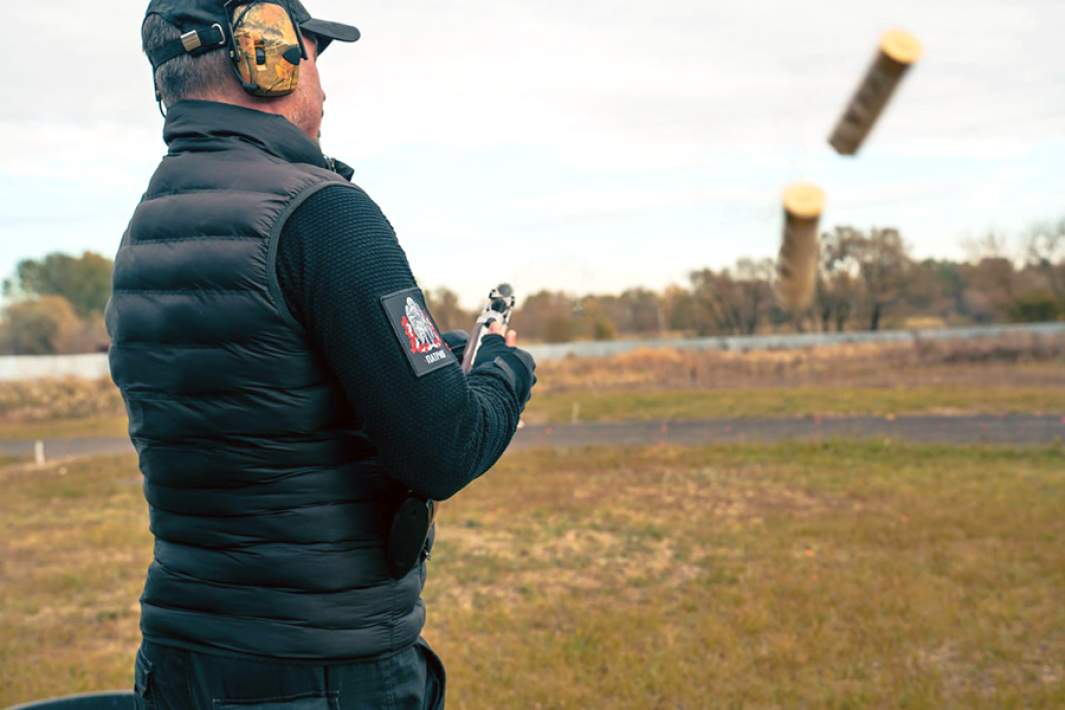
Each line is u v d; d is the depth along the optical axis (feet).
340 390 4.35
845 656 15.84
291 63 4.59
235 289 4.19
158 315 4.37
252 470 4.29
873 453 41.98
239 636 4.35
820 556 23.07
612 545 25.40
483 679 15.24
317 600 4.36
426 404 4.17
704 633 17.17
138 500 37.47
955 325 134.72
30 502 37.70
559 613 19.17
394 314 4.17
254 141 4.54
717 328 108.78
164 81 4.72
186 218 4.36
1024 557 22.13
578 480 37.17
